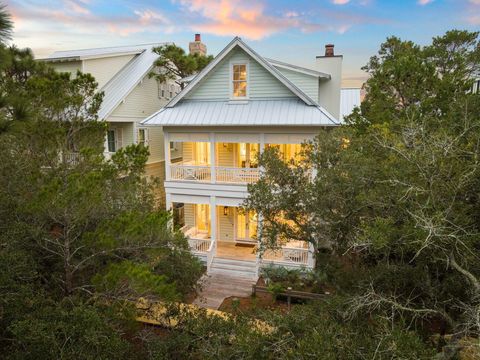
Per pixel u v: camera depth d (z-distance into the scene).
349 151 8.23
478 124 5.85
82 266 7.72
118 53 19.31
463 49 14.91
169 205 15.71
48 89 9.20
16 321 5.87
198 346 6.52
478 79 15.09
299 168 8.85
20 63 10.83
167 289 7.02
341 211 7.58
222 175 15.16
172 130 15.22
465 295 5.83
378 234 5.37
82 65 16.91
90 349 5.73
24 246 7.39
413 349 4.32
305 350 4.44
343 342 4.67
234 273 14.37
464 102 7.04
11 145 8.23
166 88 21.62
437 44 15.29
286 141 14.12
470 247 5.31
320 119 13.22
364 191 6.82
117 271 6.45
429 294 6.05
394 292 5.93
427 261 6.13
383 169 6.65
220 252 15.90
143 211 8.98
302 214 8.69
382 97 13.28
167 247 7.85
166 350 6.87
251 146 16.55
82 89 10.41
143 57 20.89
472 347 4.73
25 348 5.89
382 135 7.41
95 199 6.82
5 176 7.85
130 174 9.54
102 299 7.10
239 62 14.84
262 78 14.73
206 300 11.43
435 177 5.33
